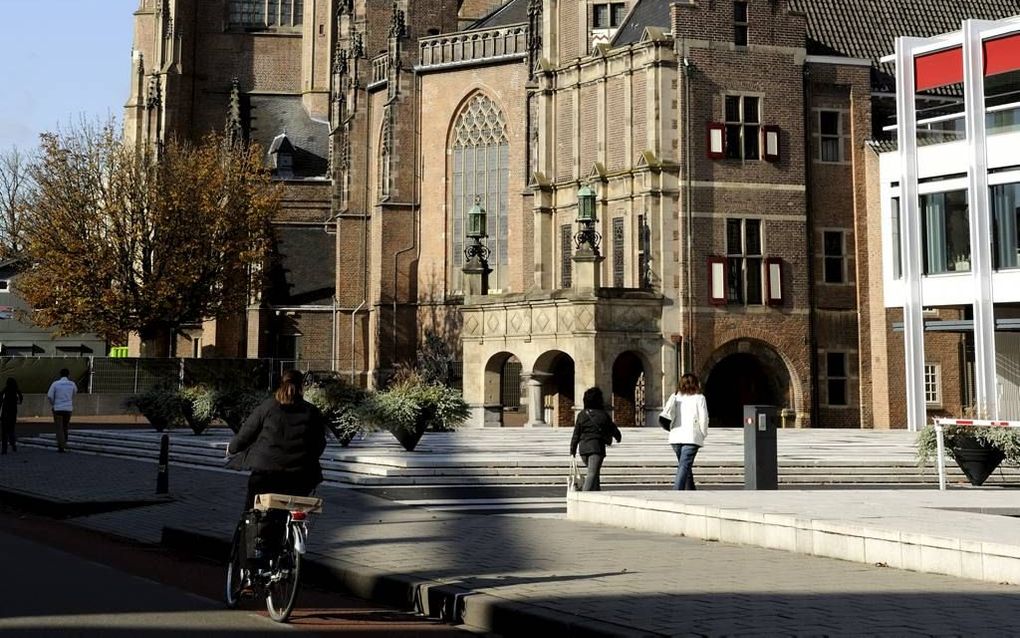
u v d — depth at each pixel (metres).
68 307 66.56
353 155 75.31
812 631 10.09
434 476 28.02
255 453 12.59
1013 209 45.09
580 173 55.31
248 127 86.19
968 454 28.30
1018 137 44.91
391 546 16.52
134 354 81.38
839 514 16.70
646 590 12.55
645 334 49.19
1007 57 45.47
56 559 16.81
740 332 50.69
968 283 46.38
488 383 52.91
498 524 19.41
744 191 51.28
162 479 24.72
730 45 51.53
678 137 50.50
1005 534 14.27
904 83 48.84
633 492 20.69
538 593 12.38
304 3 88.19
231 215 70.19
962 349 52.06
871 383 52.47
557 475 28.73
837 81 53.12
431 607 12.80
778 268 51.41
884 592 12.39
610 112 53.31
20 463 33.91
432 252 69.62
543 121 57.03
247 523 12.60
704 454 32.72
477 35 67.81
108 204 67.12
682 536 17.83
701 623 10.52
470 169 68.38
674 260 50.03
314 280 79.12
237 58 87.44
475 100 68.06
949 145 47.12
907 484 29.17
